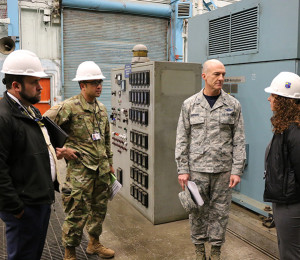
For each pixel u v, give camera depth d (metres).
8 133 1.50
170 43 8.55
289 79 1.78
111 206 3.72
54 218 3.31
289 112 1.72
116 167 4.19
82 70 2.34
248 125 3.30
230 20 3.39
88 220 2.57
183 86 3.13
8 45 6.75
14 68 1.56
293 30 2.70
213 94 2.25
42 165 1.64
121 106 3.91
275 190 1.74
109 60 7.98
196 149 2.27
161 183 3.17
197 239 2.36
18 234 1.61
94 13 7.63
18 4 6.85
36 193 1.61
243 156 2.23
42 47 7.27
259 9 3.01
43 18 7.14
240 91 3.36
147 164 3.23
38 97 1.67
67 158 2.21
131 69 3.51
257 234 2.82
